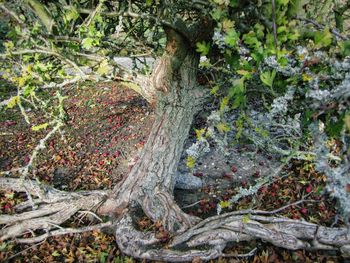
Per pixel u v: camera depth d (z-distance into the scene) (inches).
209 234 102.3
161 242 103.6
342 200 60.2
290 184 138.4
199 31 102.9
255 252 105.8
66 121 196.1
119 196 117.8
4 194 128.4
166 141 120.1
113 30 123.2
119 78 118.2
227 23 67.8
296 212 121.5
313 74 62.9
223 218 105.0
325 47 66.1
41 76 96.1
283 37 62.2
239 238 103.7
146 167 118.3
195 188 140.3
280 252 105.3
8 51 85.2
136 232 105.0
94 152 171.0
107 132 189.3
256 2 67.9
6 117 209.3
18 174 151.7
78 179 148.2
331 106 59.7
